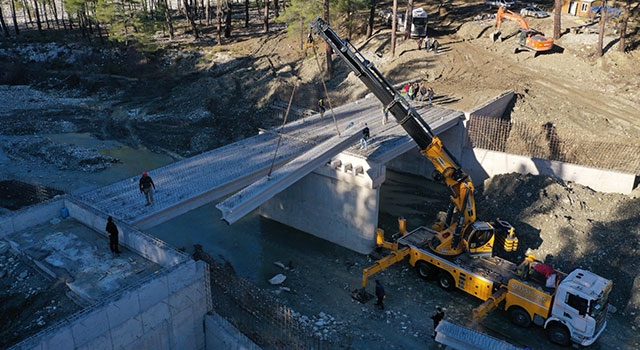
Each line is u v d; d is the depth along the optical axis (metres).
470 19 57.19
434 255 24.55
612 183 29.80
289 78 49.75
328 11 46.25
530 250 26.59
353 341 21.45
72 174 37.19
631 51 45.03
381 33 54.53
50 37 69.81
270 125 44.03
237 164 26.22
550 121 37.31
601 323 20.38
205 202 23.44
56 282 18.50
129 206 21.98
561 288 20.06
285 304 23.84
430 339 21.61
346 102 44.72
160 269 19.02
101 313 15.80
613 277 23.98
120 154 41.38
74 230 21.56
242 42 61.44
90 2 63.97
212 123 45.59
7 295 17.91
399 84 42.53
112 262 19.42
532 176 30.98
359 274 26.48
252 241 29.92
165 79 56.34
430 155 23.20
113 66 60.06
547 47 45.75
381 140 30.08
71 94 56.28
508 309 22.23
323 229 30.03
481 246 23.86
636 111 37.59
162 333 17.91
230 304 22.95
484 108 36.34
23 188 34.16
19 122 46.47
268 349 20.03
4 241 20.73
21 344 14.17
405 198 34.97
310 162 24.56
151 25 60.38
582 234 26.05
